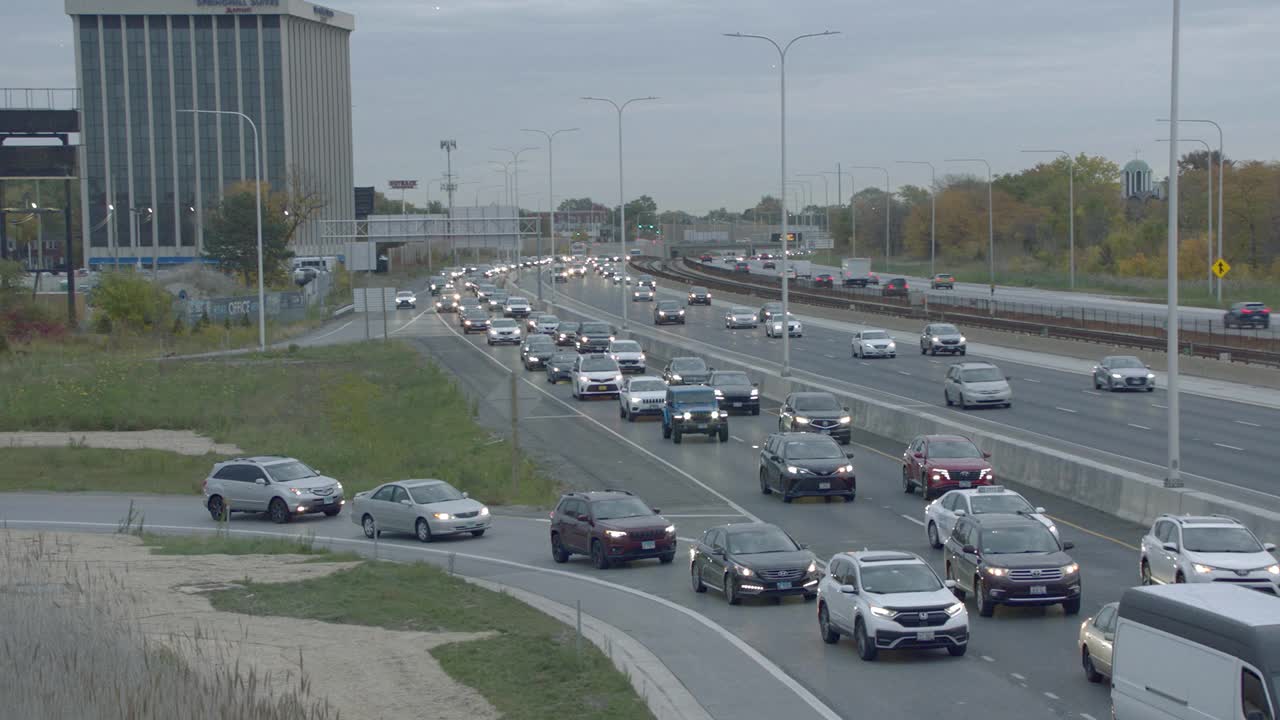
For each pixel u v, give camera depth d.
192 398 62.09
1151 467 36.56
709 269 181.62
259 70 169.62
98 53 167.62
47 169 89.44
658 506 35.53
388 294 93.31
